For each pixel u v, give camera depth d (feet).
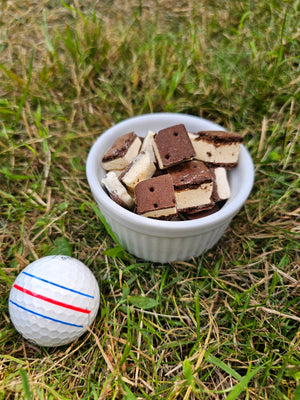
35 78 0.82
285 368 0.50
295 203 0.69
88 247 0.66
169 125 0.67
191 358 0.51
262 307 0.57
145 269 0.62
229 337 0.55
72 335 0.52
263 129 0.74
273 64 0.78
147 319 0.56
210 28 0.88
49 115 0.80
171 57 0.83
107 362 0.51
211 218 0.53
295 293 0.60
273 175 0.71
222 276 0.62
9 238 0.68
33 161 0.76
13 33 0.87
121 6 0.92
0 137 0.76
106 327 0.55
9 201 0.71
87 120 0.80
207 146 0.59
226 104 0.80
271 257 0.65
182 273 0.61
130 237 0.58
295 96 0.75
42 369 0.53
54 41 0.84
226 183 0.59
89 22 0.86
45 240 0.67
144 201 0.53
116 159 0.60
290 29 0.83
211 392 0.48
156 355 0.55
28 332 0.51
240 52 0.83
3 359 0.54
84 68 0.81
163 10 0.92
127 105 0.79
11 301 0.53
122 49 0.84
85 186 0.73
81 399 0.50
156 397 0.50
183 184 0.54
